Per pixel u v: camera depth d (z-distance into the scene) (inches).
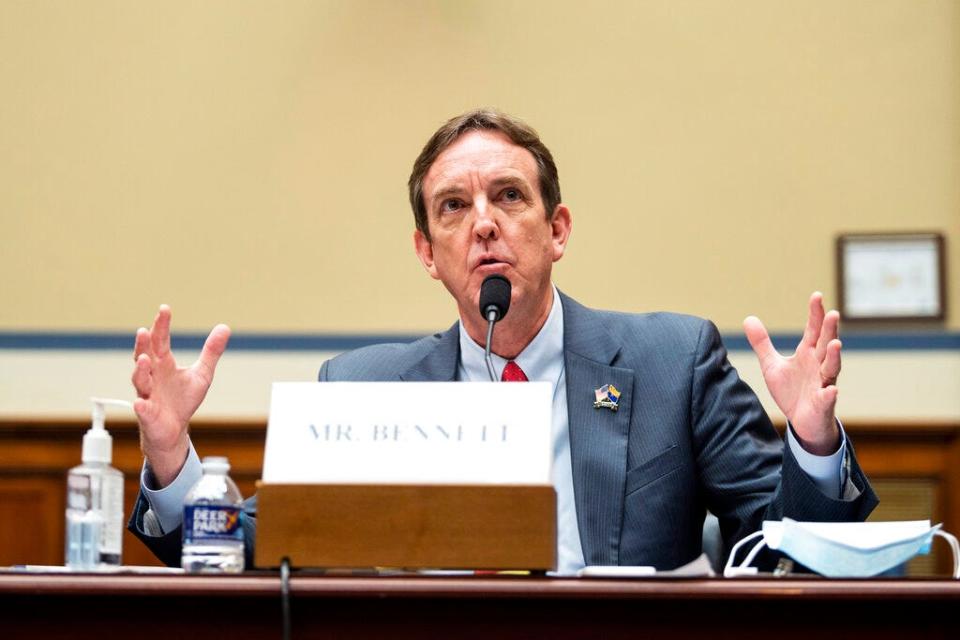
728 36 424.8
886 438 408.2
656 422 175.3
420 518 119.6
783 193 418.9
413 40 430.3
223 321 424.5
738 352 410.0
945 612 105.2
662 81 424.8
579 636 106.2
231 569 124.2
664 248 419.5
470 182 176.9
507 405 121.9
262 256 426.3
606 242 420.8
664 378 179.0
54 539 414.3
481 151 177.8
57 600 107.7
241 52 431.8
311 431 123.6
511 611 106.4
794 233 417.7
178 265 426.6
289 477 121.8
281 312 424.5
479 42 428.1
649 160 422.6
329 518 120.5
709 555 175.0
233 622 107.3
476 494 119.5
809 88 421.1
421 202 187.0
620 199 422.0
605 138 423.8
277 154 429.1
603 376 179.0
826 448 142.8
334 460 122.0
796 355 144.2
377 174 427.5
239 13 433.1
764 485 169.6
